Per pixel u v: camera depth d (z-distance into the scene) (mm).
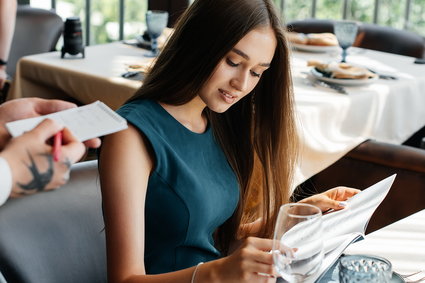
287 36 1690
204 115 1805
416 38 4059
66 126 1201
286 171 1902
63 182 1074
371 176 2729
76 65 3199
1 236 1493
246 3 1569
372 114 3027
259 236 1931
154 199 1632
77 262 1626
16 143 1028
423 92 3346
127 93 2912
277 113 1837
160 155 1595
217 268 1347
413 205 2639
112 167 1518
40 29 4270
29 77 3279
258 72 1634
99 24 5500
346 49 3521
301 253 1245
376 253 1576
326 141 2723
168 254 1688
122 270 1441
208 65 1579
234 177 1819
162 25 3457
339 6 5227
